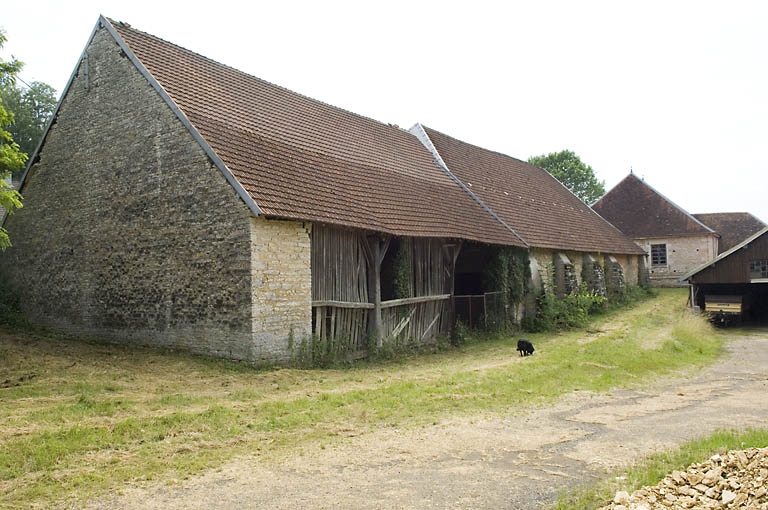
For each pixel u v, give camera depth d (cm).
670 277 3856
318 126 1841
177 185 1377
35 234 1733
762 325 2623
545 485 605
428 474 641
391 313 1644
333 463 677
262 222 1258
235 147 1380
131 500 559
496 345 1845
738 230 4069
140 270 1453
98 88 1577
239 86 1712
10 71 1392
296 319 1328
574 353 1545
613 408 996
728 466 596
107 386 1012
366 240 1564
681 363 1529
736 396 1119
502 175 2836
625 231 3975
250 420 845
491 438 790
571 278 2455
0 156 1355
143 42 1572
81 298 1595
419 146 2408
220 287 1284
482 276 2156
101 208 1557
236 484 605
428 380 1184
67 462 656
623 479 615
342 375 1250
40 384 1006
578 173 5875
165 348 1389
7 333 1575
